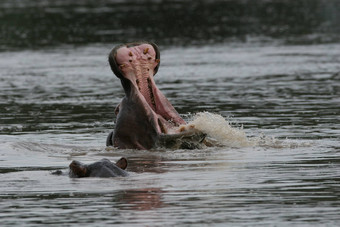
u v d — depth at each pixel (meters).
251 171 45.16
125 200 38.06
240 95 88.31
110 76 111.19
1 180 43.88
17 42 165.25
